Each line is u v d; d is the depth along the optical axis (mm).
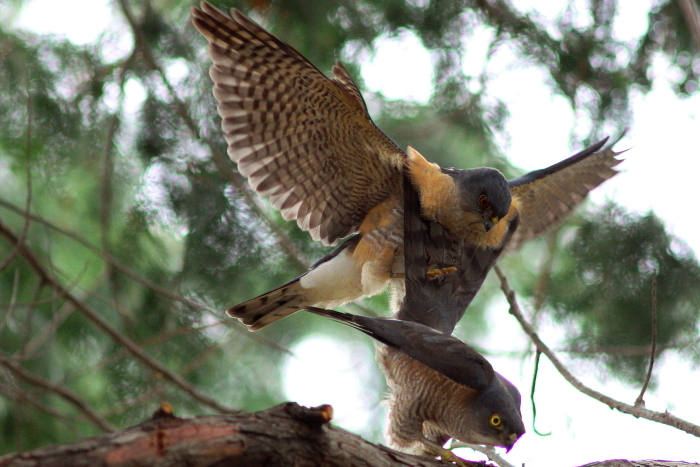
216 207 10805
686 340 11266
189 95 11117
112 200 11523
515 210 9328
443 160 13133
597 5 11734
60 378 11805
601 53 11812
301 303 9242
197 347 11086
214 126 10953
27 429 11430
